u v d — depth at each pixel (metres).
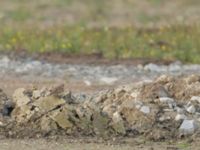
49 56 65.19
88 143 38.59
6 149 37.31
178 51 66.50
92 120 40.22
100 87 54.03
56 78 57.56
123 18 93.19
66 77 58.03
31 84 54.78
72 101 41.75
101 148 37.72
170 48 67.94
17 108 41.16
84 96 44.66
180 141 39.09
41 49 67.25
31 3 104.44
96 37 72.00
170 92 43.12
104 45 68.62
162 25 79.62
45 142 38.62
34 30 76.44
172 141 39.12
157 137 39.38
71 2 105.06
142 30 76.81
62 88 42.03
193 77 43.81
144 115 40.56
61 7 101.62
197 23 77.12
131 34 72.75
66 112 40.28
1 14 94.56
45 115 40.38
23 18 92.00
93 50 67.56
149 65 61.66
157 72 60.25
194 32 71.88
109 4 104.12
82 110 40.56
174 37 70.88
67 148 37.62
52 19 92.38
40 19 92.00
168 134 39.66
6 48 68.44
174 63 63.22
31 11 98.62
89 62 63.03
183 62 64.31
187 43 68.12
